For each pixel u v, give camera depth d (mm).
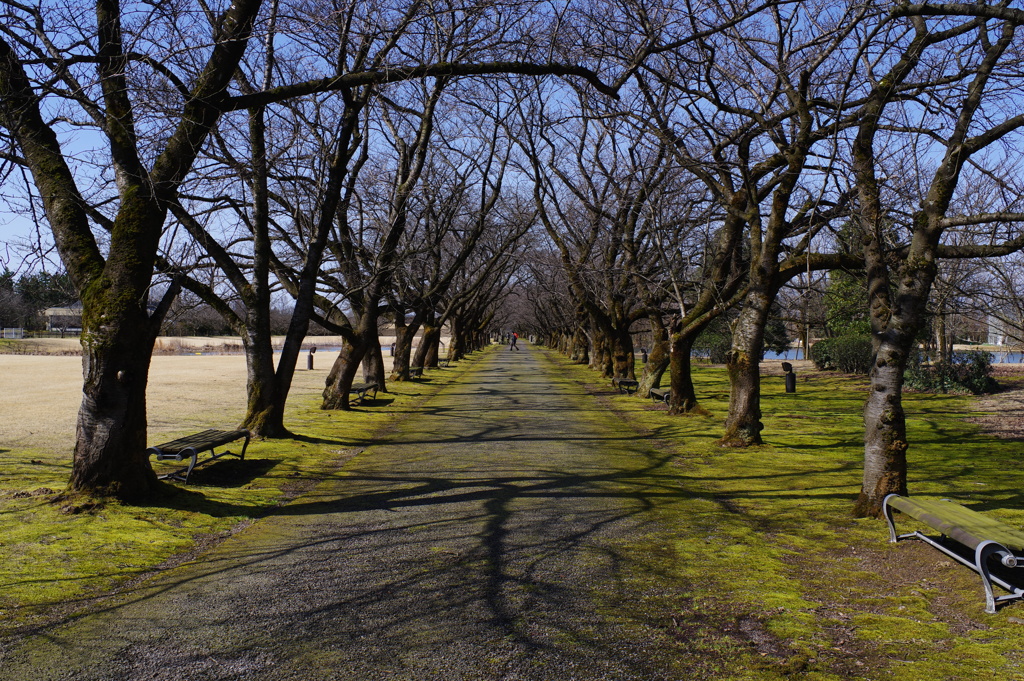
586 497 8664
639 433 14656
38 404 18016
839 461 11281
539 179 22641
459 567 5879
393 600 5094
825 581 5609
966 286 14141
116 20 7559
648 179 17172
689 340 17781
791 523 7469
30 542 6246
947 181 7289
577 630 4566
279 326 76438
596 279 23812
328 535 6910
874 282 7949
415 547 6473
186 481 9055
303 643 4328
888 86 8227
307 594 5223
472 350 71438
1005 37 7316
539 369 42312
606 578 5625
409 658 4117
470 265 35469
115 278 7508
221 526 7254
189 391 23047
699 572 5809
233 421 15352
